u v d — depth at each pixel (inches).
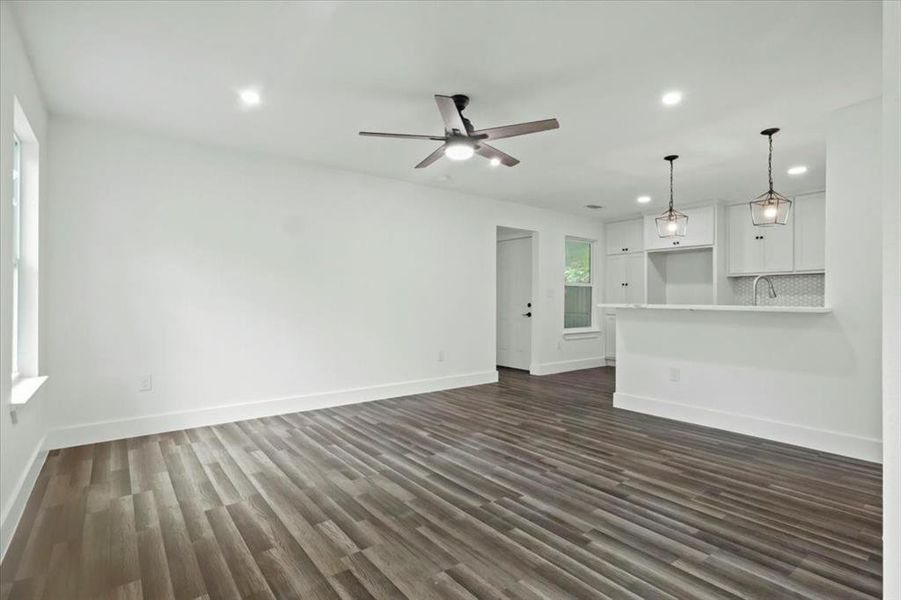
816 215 221.9
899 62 33.1
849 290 127.4
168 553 78.5
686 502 98.3
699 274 273.3
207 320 157.1
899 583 33.6
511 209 251.6
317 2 83.4
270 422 161.2
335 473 114.3
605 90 118.2
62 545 80.7
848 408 127.3
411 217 210.5
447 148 118.1
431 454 128.4
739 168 186.4
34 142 114.8
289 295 174.7
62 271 132.8
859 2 83.0
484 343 239.5
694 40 95.9
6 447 84.7
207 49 99.0
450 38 95.4
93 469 115.9
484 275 239.5
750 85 115.4
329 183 185.0
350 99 123.2
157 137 148.4
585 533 85.3
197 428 152.9
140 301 145.2
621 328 183.6
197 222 155.3
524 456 126.7
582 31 92.8
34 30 91.2
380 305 200.1
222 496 100.7
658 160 176.7
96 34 93.0
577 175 196.9
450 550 79.6
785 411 139.0
